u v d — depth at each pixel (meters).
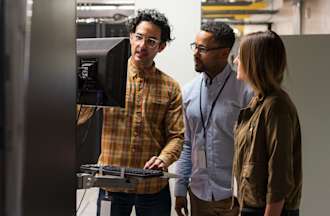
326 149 2.91
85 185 1.25
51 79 0.67
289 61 2.89
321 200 2.93
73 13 0.76
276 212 1.49
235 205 2.10
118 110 1.91
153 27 1.88
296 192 1.62
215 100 2.18
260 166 1.55
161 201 1.96
